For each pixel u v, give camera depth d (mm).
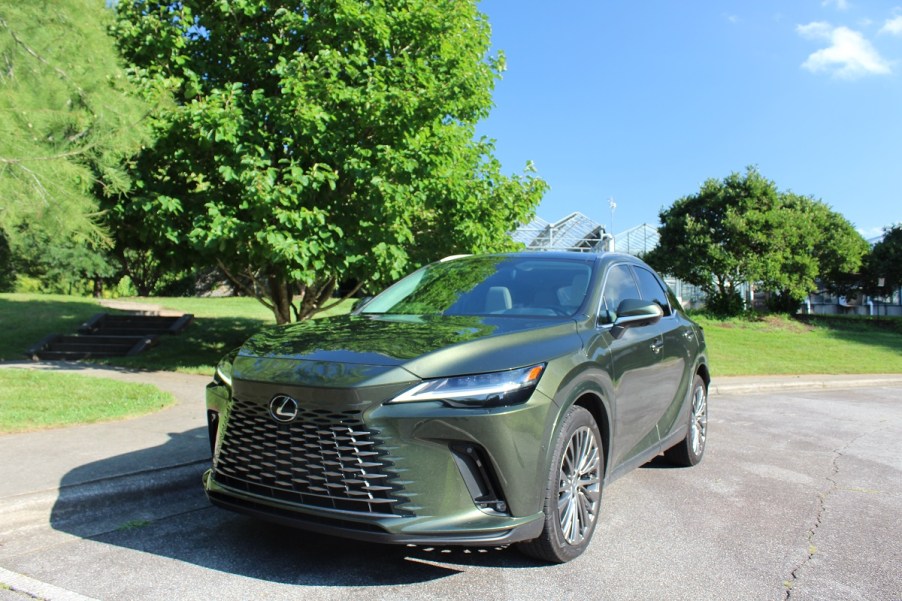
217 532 3965
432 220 11609
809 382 13656
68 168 6953
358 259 10078
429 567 3480
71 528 4000
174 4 11070
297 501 3148
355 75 10266
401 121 10312
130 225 10773
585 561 3662
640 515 4547
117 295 40781
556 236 30766
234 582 3258
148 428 6137
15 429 5941
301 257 9641
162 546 3729
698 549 3922
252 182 9344
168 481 4645
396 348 3318
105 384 8547
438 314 4285
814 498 5121
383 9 10562
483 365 3223
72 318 16234
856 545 4074
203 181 10430
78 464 4805
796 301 28391
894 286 31172
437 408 3045
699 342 6074
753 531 4285
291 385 3182
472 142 12203
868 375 15461
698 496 5066
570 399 3508
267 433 3252
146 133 7977
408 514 2986
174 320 16000
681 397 5527
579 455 3658
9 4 6742
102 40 7703
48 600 3039
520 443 3174
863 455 6832
